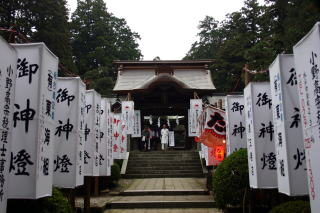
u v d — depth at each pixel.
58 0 25.33
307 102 4.26
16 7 22.59
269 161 6.79
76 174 7.04
